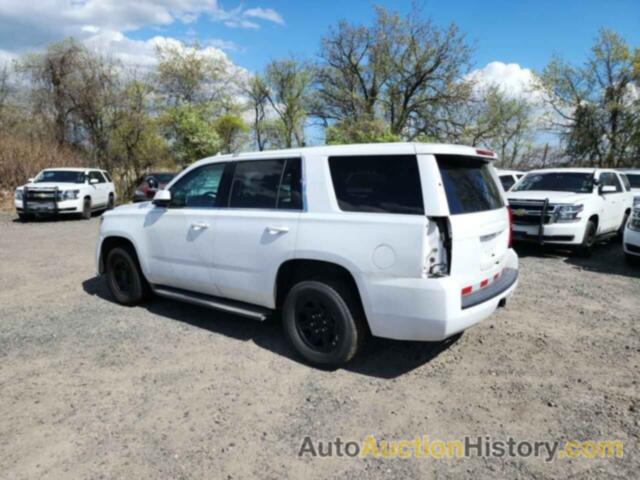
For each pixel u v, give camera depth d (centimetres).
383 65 2627
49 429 285
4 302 548
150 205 498
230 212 416
